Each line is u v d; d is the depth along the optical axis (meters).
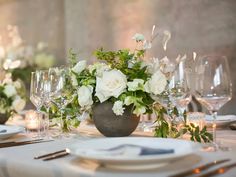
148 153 0.71
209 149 0.87
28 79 3.96
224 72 0.97
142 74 1.10
